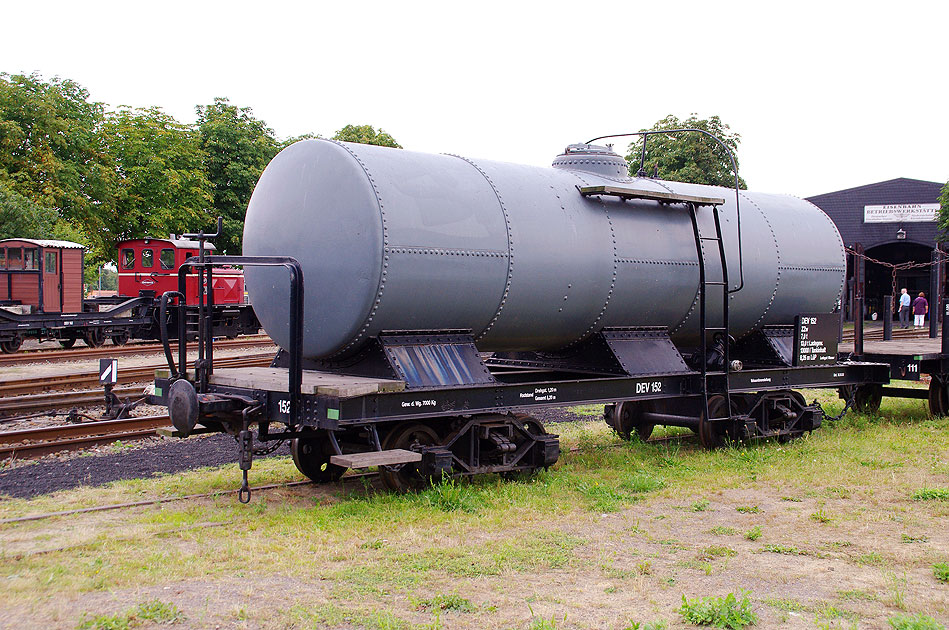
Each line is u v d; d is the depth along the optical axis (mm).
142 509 7492
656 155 35906
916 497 7973
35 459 9398
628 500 7969
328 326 8039
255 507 7512
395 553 6168
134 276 29109
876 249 47156
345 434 8578
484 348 9398
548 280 8883
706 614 4879
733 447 10570
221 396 7824
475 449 8352
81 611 4961
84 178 35875
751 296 11125
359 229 7738
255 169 40750
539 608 5109
